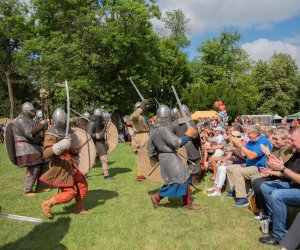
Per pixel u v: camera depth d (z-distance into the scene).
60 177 5.39
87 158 6.51
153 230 5.02
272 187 4.88
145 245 4.52
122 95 26.66
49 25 27.02
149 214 5.74
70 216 5.68
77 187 5.77
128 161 11.86
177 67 43.38
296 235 3.94
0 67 40.16
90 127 8.58
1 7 38.19
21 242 4.68
